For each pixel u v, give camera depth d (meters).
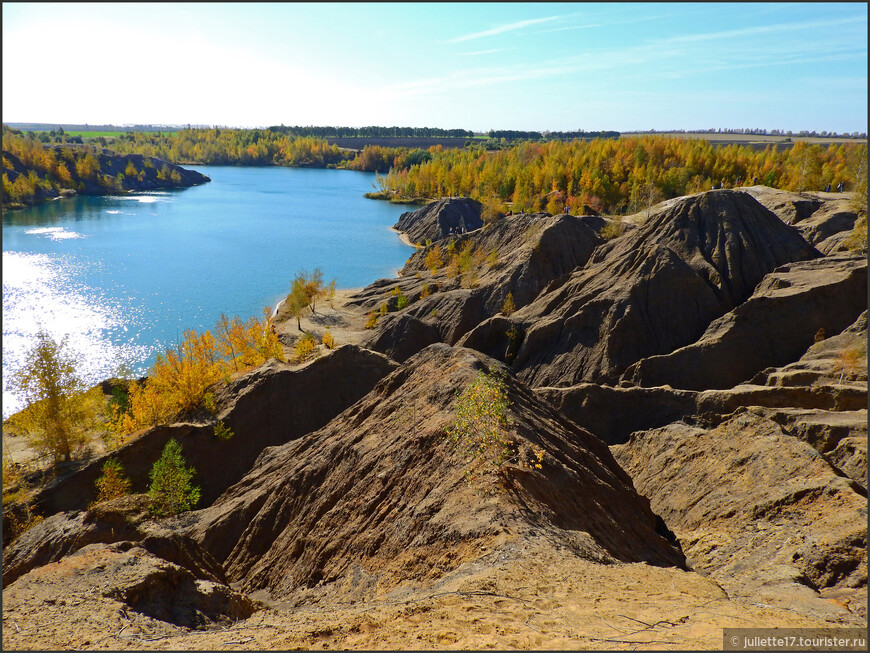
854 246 69.50
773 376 46.09
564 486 23.67
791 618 12.78
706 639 11.05
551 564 15.59
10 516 37.69
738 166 186.75
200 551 23.77
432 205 173.88
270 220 197.50
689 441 37.16
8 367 74.69
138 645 12.68
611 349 60.28
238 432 48.56
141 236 165.88
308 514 29.50
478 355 36.41
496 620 12.10
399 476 26.27
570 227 93.62
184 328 94.38
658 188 160.12
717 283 66.19
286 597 23.58
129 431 51.19
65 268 127.81
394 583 18.83
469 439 24.83
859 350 45.38
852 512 23.61
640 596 13.67
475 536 18.36
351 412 38.66
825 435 33.81
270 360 56.91
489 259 101.25
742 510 28.20
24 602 15.14
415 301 97.75
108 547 19.33
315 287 102.31
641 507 29.67
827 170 152.88
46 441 49.97
